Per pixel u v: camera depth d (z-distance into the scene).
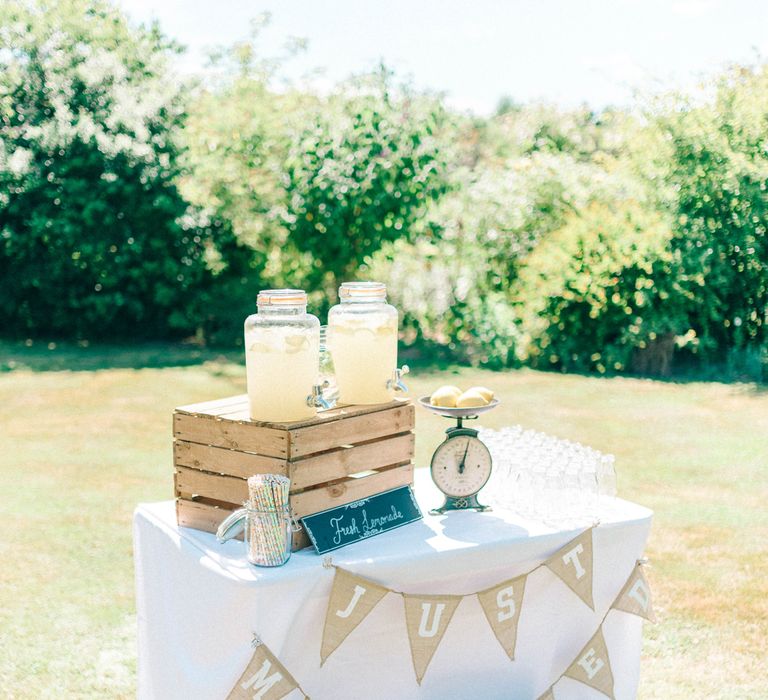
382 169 11.06
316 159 11.33
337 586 2.27
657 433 7.73
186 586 2.42
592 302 10.08
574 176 10.62
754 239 10.05
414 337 11.16
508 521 2.66
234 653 2.27
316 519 2.38
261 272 12.15
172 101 12.37
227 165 11.92
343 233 11.35
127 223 11.88
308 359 2.38
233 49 13.29
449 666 2.55
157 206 11.62
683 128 10.38
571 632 2.72
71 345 12.30
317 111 11.97
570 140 14.45
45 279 12.07
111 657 3.86
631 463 6.85
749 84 10.59
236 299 12.30
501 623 2.50
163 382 9.84
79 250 11.88
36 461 6.91
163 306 12.41
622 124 11.21
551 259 10.15
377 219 11.20
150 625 2.62
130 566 4.86
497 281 10.70
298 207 11.35
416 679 2.49
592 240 9.99
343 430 2.45
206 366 10.80
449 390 2.71
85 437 7.62
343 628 2.29
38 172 11.71
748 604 4.39
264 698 2.22
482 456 2.71
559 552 2.57
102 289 12.23
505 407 8.54
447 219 11.02
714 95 10.54
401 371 2.67
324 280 11.80
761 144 10.28
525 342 10.45
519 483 2.72
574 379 9.88
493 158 15.13
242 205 11.84
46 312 12.40
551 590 2.65
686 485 6.34
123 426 8.00
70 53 12.53
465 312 10.62
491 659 2.60
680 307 10.12
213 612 2.31
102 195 11.70
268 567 2.26
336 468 2.44
